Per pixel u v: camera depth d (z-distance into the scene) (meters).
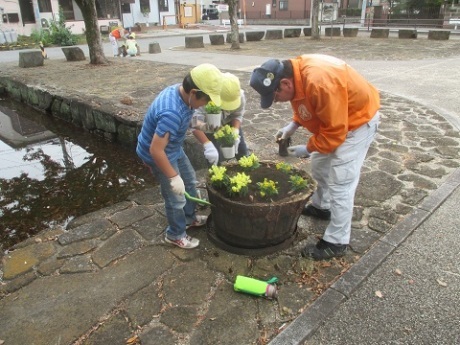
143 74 10.84
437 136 5.48
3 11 23.78
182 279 2.71
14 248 3.13
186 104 2.51
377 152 4.92
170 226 3.01
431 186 4.00
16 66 13.45
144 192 4.02
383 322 2.35
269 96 2.56
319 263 2.85
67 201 4.84
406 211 3.54
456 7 28.56
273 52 16.12
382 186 4.00
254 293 2.51
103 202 4.77
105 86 9.23
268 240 2.89
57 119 8.72
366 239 3.14
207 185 2.92
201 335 2.26
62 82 9.94
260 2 41.88
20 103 10.52
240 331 2.29
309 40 21.34
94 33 12.80
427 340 2.23
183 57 15.21
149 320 2.37
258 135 5.66
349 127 2.55
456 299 2.53
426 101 7.56
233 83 2.81
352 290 2.58
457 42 18.89
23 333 2.29
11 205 4.77
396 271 2.79
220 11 42.53
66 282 2.71
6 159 6.49
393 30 26.61
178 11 34.69
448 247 3.05
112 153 6.57
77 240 3.19
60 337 2.26
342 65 2.47
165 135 2.42
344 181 2.69
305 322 2.32
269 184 2.76
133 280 2.71
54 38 22.06
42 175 5.75
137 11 31.06
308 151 2.73
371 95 2.62
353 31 22.92
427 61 12.70
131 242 3.14
